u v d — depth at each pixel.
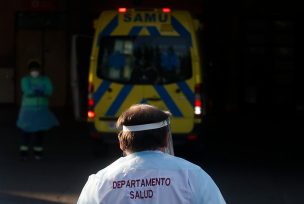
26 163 12.10
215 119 19.77
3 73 21.17
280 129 17.58
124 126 3.43
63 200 9.30
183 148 12.23
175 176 3.35
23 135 12.26
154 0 20.16
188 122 11.63
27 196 9.49
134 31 11.74
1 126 17.25
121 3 20.61
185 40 11.70
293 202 9.37
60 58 21.22
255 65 21.50
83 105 12.83
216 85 21.14
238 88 21.30
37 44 21.23
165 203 3.32
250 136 16.25
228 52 21.14
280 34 21.41
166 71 11.67
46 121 12.14
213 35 21.06
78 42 12.84
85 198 3.41
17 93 21.30
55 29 21.17
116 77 11.73
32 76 12.07
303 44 21.41
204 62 14.46
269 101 21.58
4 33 21.12
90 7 20.86
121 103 11.71
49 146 14.22
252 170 11.80
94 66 11.76
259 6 21.09
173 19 11.76
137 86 11.68
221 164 12.38
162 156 3.42
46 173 11.19
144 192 3.34
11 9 21.03
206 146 14.58
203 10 20.83
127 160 3.41
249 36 21.38
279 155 13.53
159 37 11.73
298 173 11.56
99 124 11.74
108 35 11.76
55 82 21.28
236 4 21.08
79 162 12.29
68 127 17.39
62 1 21.00
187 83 11.66
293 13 21.19
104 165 12.02
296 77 21.53
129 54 11.73
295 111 21.45
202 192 3.33
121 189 3.35
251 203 9.27
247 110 21.44
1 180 10.55
